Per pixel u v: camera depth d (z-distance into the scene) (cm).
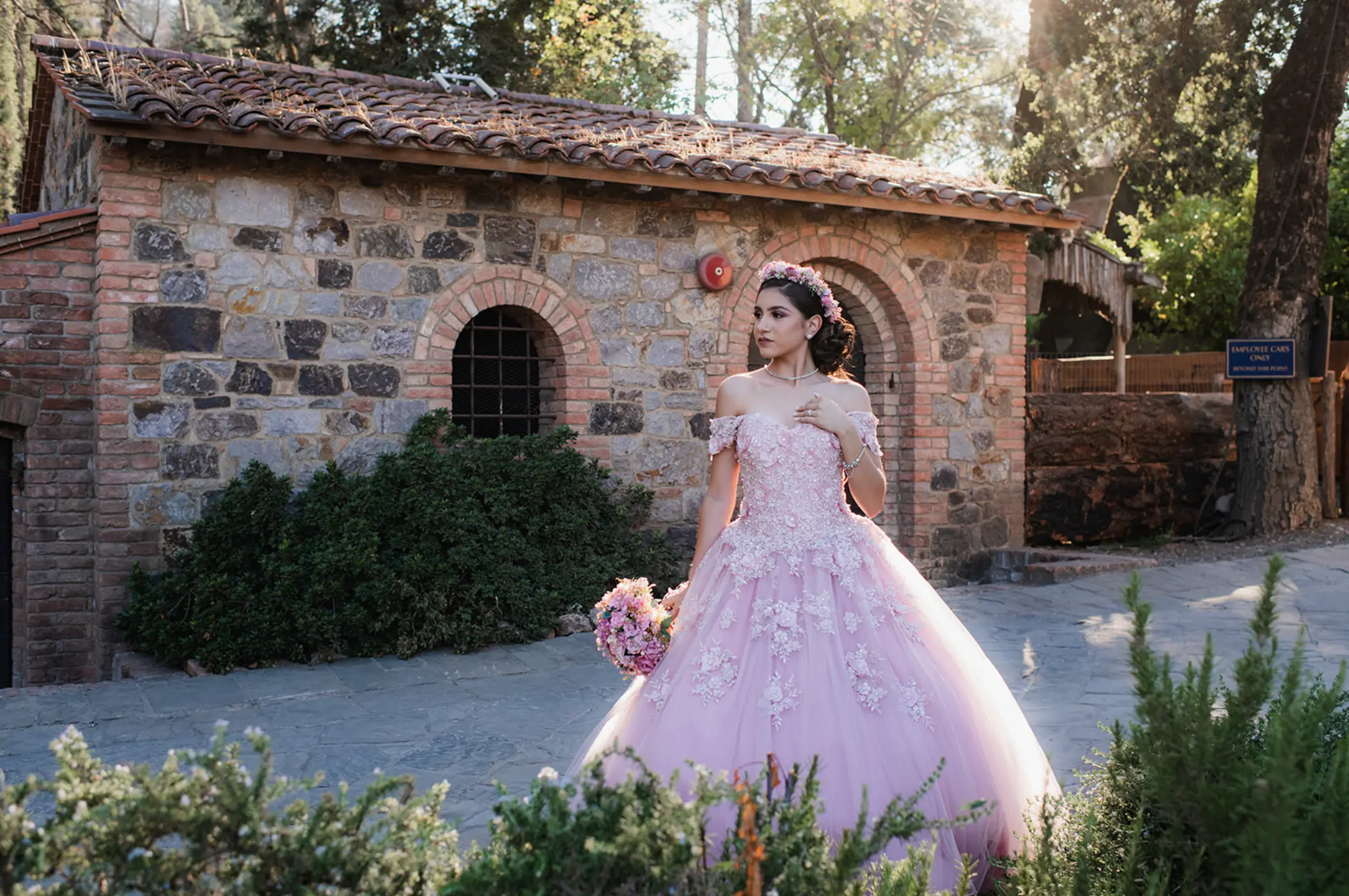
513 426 860
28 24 1686
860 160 1023
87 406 748
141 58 880
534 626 712
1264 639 218
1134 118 1486
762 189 845
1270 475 1134
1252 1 1257
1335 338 1766
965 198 909
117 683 613
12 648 758
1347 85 1144
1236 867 188
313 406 753
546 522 769
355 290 765
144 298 705
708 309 884
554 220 828
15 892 162
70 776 188
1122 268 1412
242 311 732
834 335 330
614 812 187
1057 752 444
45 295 732
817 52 2100
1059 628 698
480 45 1773
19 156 1630
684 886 182
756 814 195
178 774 184
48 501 742
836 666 293
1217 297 1867
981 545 987
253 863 178
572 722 529
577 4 1817
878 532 329
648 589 319
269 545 695
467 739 500
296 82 904
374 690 596
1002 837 294
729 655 298
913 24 2169
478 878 179
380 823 195
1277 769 176
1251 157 1920
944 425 966
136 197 701
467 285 798
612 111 1066
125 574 700
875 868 257
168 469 711
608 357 848
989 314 988
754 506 320
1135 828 224
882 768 281
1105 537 1120
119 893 173
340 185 761
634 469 859
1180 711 210
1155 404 1158
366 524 689
